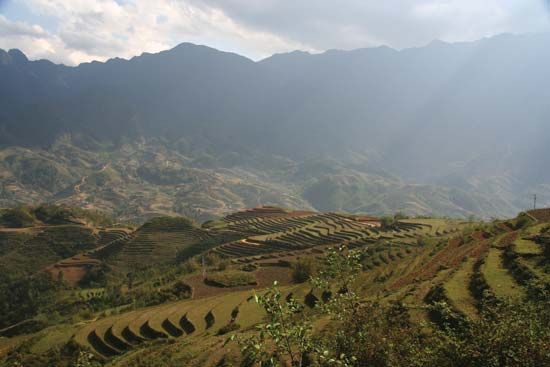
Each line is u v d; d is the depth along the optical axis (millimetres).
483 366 12242
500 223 74500
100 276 153750
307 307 56188
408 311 30594
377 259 85562
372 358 13883
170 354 47344
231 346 42125
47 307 123750
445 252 65438
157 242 179875
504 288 34375
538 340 12227
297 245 135750
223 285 97250
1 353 71125
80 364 24812
